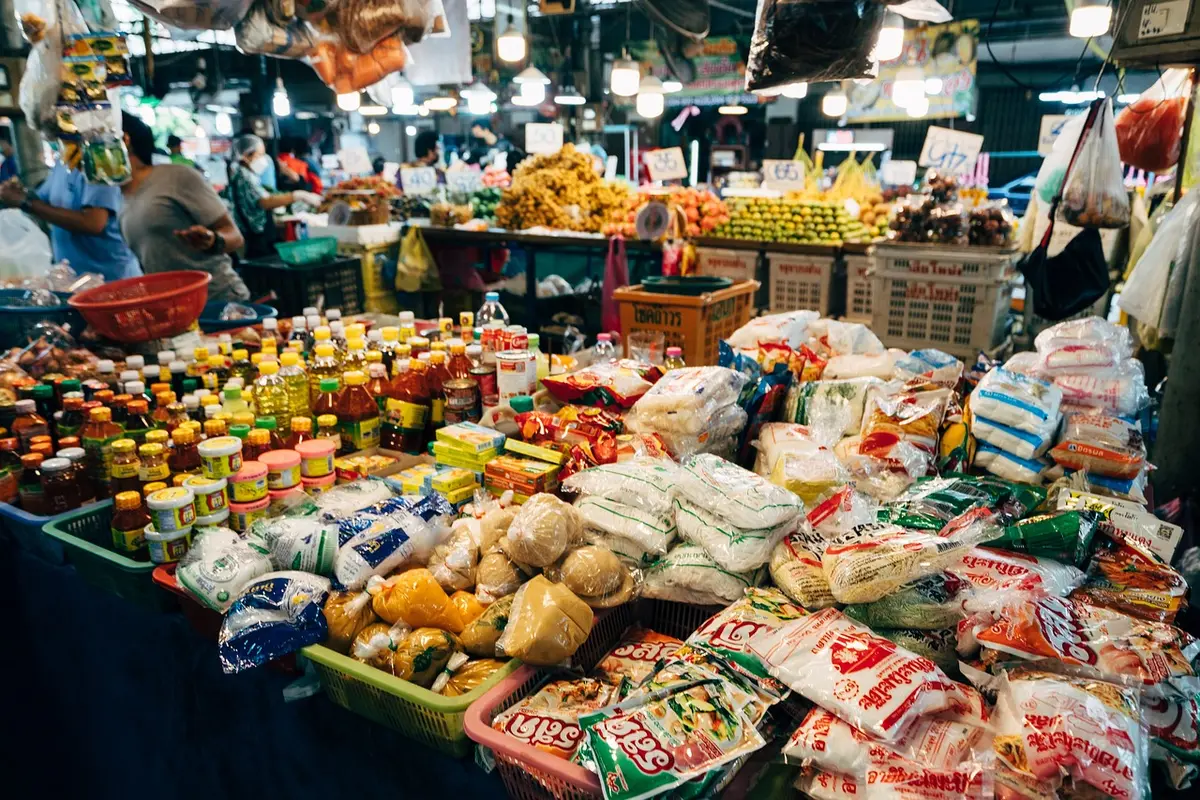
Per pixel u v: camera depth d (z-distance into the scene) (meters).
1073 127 4.02
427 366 2.35
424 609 1.43
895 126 12.79
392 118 15.45
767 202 5.14
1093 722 1.06
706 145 10.90
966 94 7.90
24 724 2.09
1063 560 1.47
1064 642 1.23
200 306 2.79
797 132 13.11
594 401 2.16
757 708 1.21
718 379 2.01
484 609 1.47
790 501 1.59
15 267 3.44
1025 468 1.88
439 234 6.21
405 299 6.48
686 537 1.64
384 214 6.66
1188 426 2.62
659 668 1.34
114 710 1.86
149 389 2.46
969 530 1.48
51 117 2.45
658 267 5.75
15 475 2.09
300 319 2.94
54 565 1.92
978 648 1.33
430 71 4.67
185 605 1.63
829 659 1.23
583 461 1.89
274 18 2.30
